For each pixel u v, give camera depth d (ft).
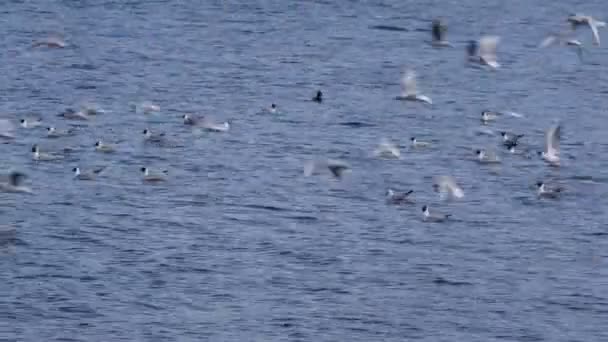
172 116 297.12
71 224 226.58
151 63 347.97
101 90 319.06
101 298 199.00
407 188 250.16
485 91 331.36
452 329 192.85
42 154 261.44
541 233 229.66
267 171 258.16
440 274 210.38
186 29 389.80
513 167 264.93
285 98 315.99
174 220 230.27
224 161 263.90
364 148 275.59
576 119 307.99
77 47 361.30
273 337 189.06
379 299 201.26
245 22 402.31
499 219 235.20
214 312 195.72
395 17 418.51
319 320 194.18
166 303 198.08
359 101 314.76
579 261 218.38
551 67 359.87
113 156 264.31
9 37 370.73
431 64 358.64
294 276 208.44
